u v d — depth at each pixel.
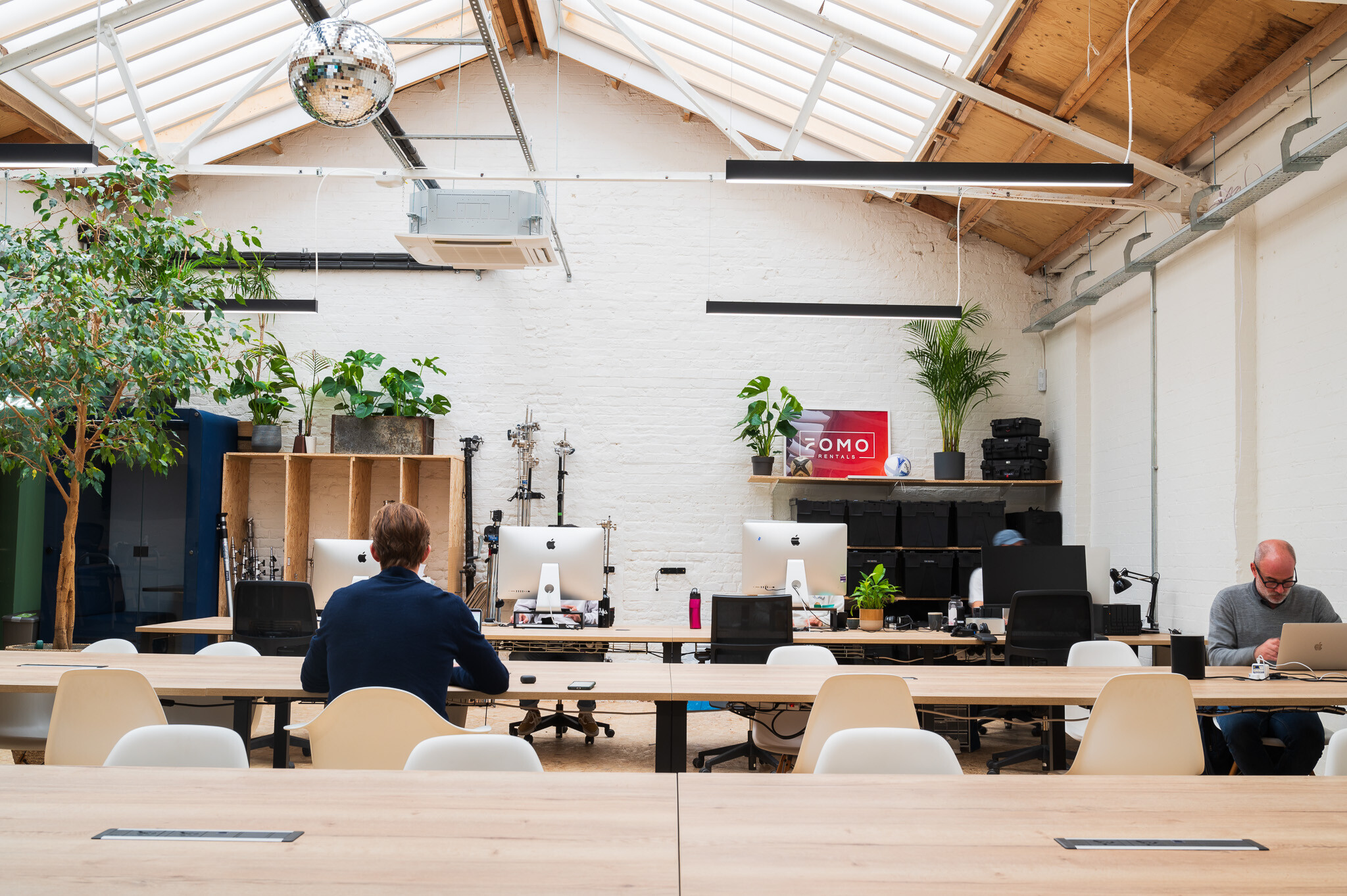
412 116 8.03
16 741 3.60
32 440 5.26
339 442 7.43
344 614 2.72
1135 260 6.65
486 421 7.90
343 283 7.99
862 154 7.66
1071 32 5.07
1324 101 4.68
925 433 8.00
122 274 5.29
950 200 7.90
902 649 5.76
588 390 7.95
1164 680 2.82
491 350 7.96
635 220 8.09
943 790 1.85
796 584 5.57
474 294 8.00
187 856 1.40
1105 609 5.57
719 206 8.10
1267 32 4.62
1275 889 1.31
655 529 7.86
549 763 4.98
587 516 7.86
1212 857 1.45
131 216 5.60
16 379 5.01
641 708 6.91
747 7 6.08
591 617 5.31
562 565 5.22
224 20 6.27
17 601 6.96
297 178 8.02
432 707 2.59
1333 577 4.64
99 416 5.51
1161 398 6.29
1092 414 7.43
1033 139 6.21
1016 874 1.36
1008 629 4.98
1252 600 4.12
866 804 1.74
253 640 4.94
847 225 8.12
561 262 8.02
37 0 5.55
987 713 5.23
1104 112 5.68
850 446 7.94
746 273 8.07
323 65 3.08
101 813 1.61
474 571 7.59
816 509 7.46
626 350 7.99
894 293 8.10
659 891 1.28
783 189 8.13
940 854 1.45
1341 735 2.19
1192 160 5.85
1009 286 8.15
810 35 6.12
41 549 7.27
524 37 7.89
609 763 5.01
